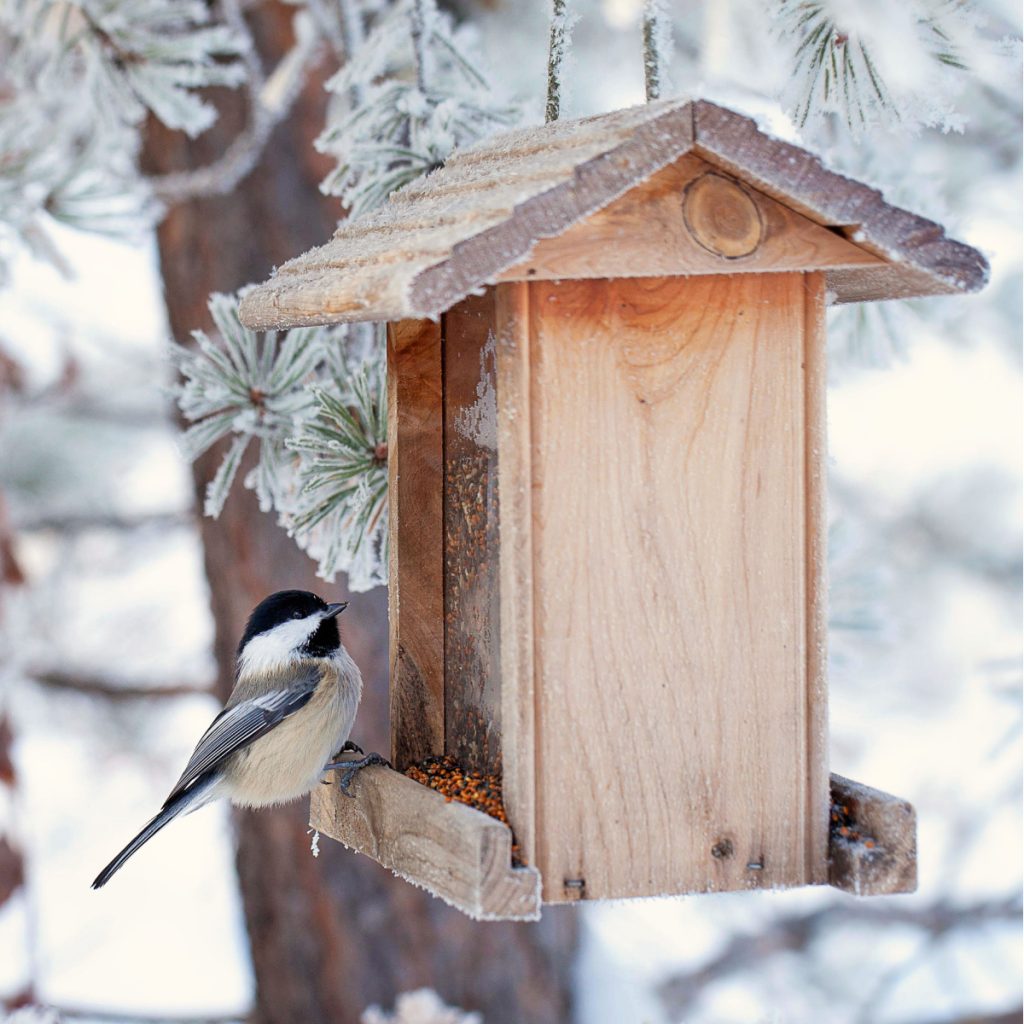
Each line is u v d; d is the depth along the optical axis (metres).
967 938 11.17
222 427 6.49
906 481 11.55
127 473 13.13
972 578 11.38
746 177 4.39
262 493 6.50
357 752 6.49
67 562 13.07
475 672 5.28
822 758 4.74
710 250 4.41
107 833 13.35
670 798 4.64
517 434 4.53
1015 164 8.91
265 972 9.57
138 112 7.34
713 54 7.31
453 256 4.10
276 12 9.19
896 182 6.50
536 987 9.73
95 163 7.13
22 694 12.19
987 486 11.45
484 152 5.29
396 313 4.11
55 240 7.21
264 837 9.53
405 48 7.18
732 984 11.09
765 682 4.71
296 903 9.45
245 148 8.10
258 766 6.29
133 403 13.10
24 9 7.24
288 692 6.29
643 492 4.62
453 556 5.48
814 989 11.08
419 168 6.31
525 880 4.38
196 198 9.20
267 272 9.14
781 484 4.71
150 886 13.11
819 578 4.73
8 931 10.55
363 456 6.14
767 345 4.68
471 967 9.56
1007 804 11.19
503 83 7.27
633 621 4.62
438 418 5.55
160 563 13.65
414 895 9.51
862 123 5.45
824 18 5.29
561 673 4.58
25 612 11.57
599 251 4.33
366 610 9.25
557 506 4.57
